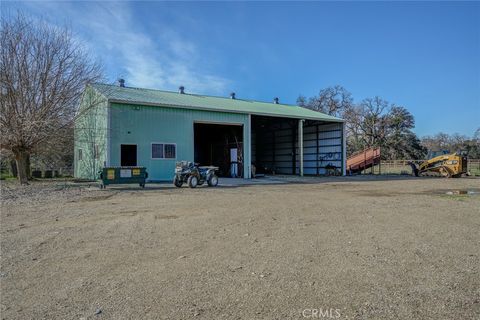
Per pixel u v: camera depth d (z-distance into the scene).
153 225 5.82
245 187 13.70
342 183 15.97
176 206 8.05
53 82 14.93
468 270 3.48
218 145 23.62
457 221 6.07
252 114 19.78
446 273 3.40
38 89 14.55
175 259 3.90
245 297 2.85
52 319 2.51
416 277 3.29
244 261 3.81
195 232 5.27
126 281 3.24
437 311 2.58
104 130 15.54
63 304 2.76
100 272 3.50
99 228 5.60
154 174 16.28
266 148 30.05
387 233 5.13
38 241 4.76
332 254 4.05
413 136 45.88
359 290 2.98
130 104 15.73
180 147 17.09
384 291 2.96
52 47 15.04
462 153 20.39
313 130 25.80
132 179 13.07
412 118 45.94
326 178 20.16
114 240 4.80
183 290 3.01
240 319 2.48
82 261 3.86
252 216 6.65
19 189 12.34
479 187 13.34
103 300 2.83
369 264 3.68
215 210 7.42
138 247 4.43
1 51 13.92
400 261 3.78
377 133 45.41
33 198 9.72
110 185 14.29
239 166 20.58
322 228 5.50
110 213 7.07
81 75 16.05
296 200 9.19
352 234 5.07
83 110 15.88
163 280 3.26
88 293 2.97
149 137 16.20
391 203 8.48
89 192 11.41
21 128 13.80
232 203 8.58
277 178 20.16
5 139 13.73
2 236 5.06
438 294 2.89
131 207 7.91
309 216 6.64
